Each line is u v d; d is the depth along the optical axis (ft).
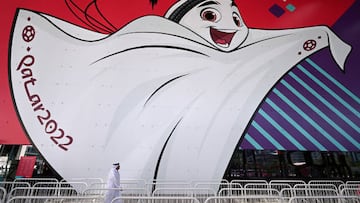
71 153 21.49
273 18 26.99
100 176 21.30
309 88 24.70
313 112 24.03
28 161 20.77
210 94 24.38
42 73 22.97
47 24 24.27
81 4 25.25
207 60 25.36
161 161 22.25
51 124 21.89
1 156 20.84
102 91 23.43
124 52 24.77
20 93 22.09
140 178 21.66
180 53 25.39
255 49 25.90
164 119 23.35
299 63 25.52
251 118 23.81
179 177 21.98
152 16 26.12
